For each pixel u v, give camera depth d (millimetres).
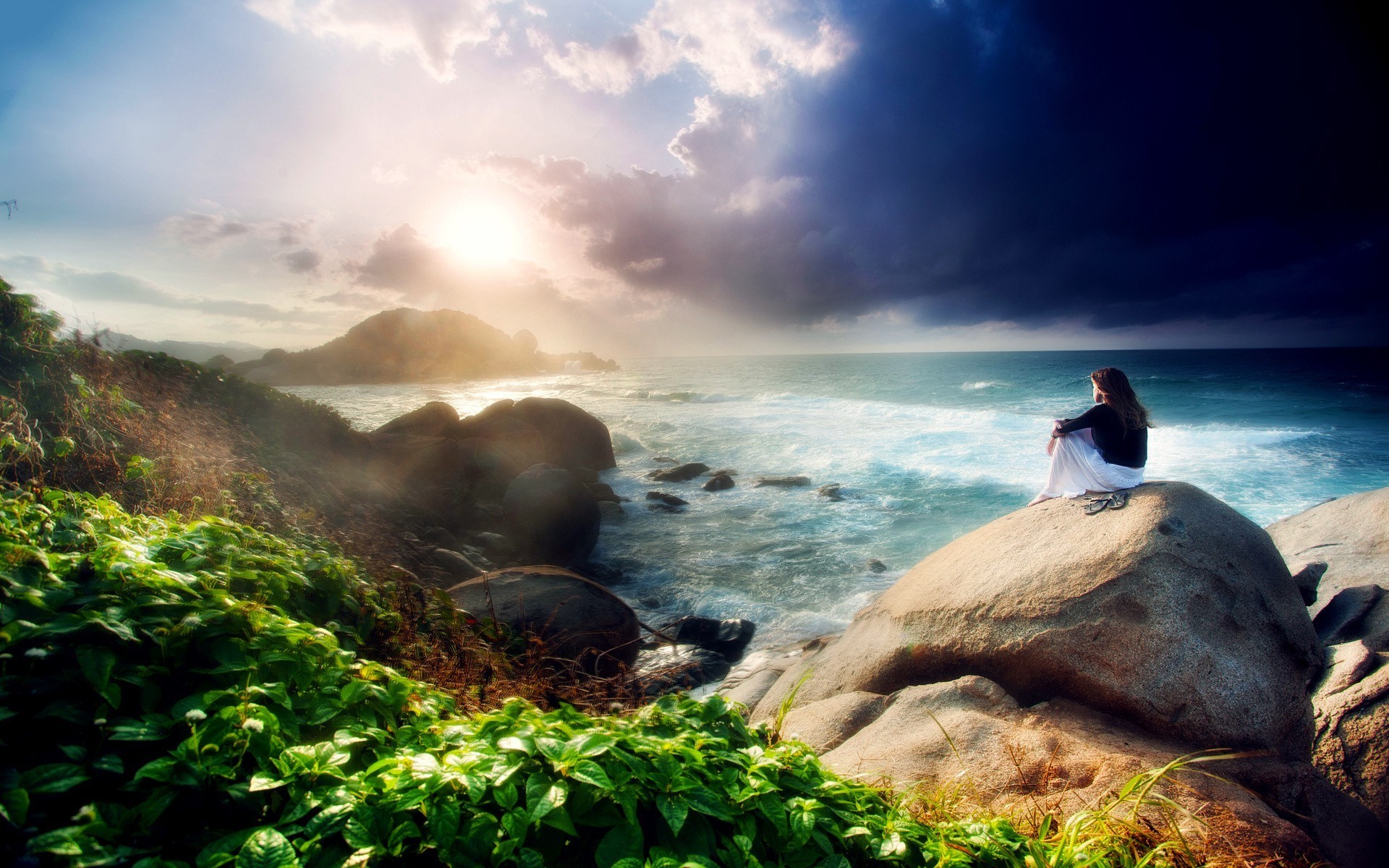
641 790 2012
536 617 6148
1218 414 28172
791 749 2516
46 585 2256
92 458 4754
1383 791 4027
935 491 15703
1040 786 3256
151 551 2846
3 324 4980
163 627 2230
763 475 18484
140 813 1646
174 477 5328
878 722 4133
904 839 2236
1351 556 6531
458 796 1910
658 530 13406
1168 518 4191
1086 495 4859
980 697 4055
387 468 11711
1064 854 2367
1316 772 3592
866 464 18641
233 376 9812
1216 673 3711
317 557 3998
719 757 2295
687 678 6895
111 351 7254
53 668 1992
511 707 2463
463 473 13078
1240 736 3654
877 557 11531
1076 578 4141
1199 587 3898
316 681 2355
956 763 3543
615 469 19438
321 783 1916
